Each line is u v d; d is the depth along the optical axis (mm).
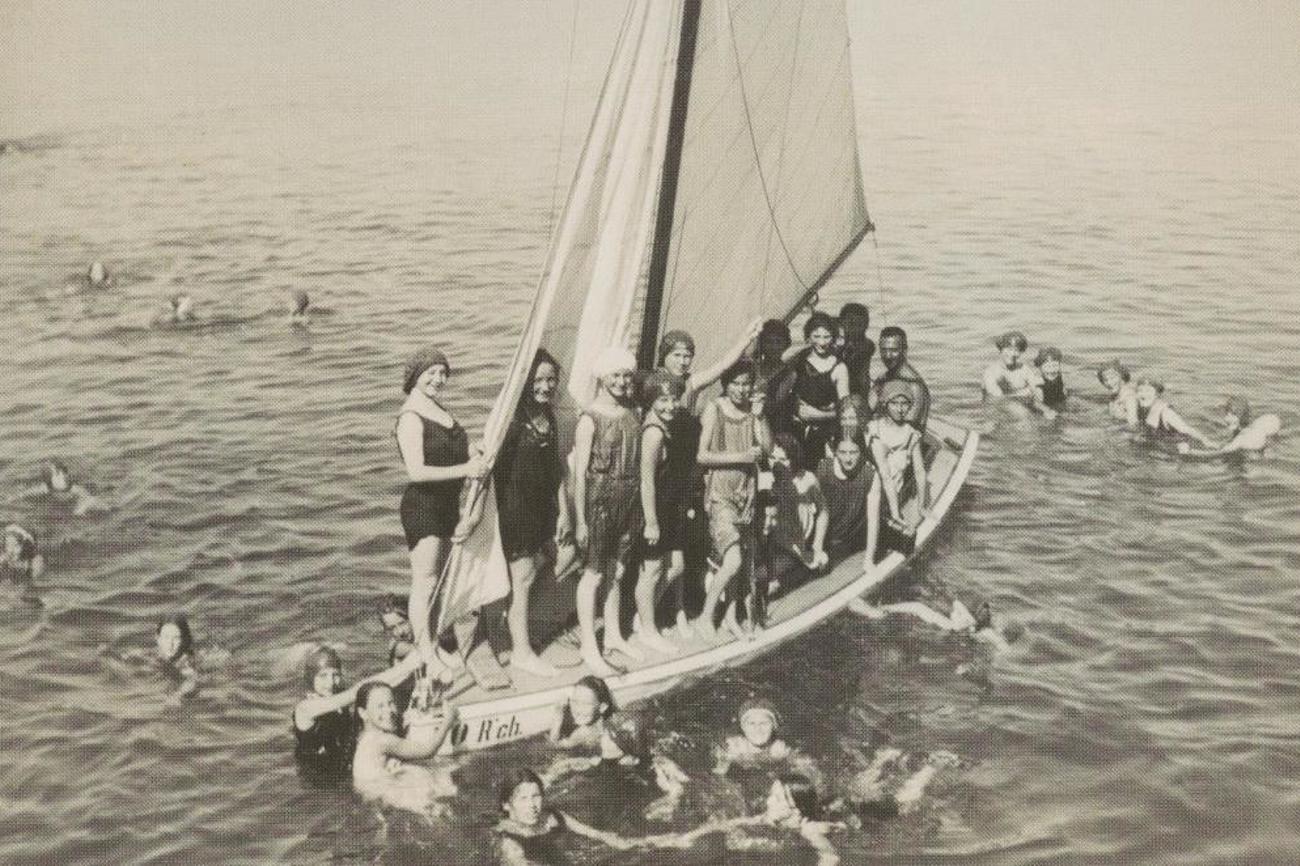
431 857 7316
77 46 37094
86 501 12211
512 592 8594
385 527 11664
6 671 9320
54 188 24484
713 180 9875
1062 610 10055
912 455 10859
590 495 8469
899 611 9969
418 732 8070
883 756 8188
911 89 33156
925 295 18438
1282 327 16812
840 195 12164
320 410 14531
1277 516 11711
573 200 8312
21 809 7789
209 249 20875
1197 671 9188
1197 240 20672
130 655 9570
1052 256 20016
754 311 11023
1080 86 32688
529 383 8391
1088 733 8430
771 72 10289
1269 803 7723
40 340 16859
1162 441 13492
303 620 10039
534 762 8180
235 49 38625
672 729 8484
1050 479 12570
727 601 9547
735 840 7414
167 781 8062
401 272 19703
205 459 13172
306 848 7410
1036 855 7270
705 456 8836
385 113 30906
